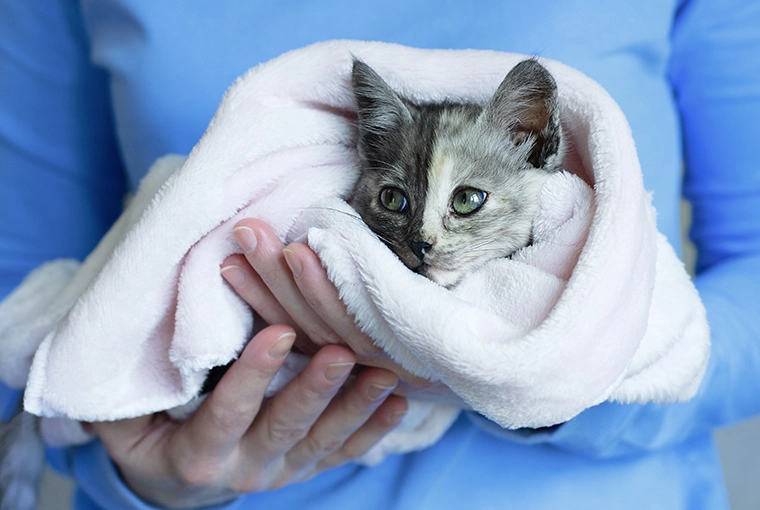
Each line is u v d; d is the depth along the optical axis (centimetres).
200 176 36
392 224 42
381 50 38
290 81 38
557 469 44
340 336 36
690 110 47
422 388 37
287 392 37
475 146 42
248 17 45
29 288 43
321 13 45
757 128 45
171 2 45
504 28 45
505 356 32
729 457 67
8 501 42
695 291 38
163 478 40
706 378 42
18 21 49
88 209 50
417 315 33
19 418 43
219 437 38
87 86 50
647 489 44
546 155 40
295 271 35
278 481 41
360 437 40
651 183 45
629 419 40
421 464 44
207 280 36
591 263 33
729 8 46
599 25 45
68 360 36
